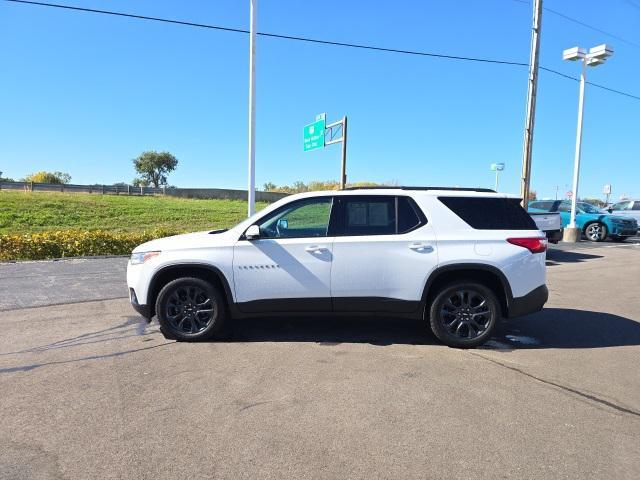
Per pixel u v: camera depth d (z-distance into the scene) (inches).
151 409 164.7
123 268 458.0
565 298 357.7
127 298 340.5
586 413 164.9
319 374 197.5
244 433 148.5
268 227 239.6
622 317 299.6
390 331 261.1
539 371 204.2
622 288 398.9
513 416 161.8
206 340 241.3
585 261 570.3
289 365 207.8
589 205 888.9
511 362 215.3
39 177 3235.7
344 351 227.3
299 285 233.3
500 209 241.3
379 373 199.3
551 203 869.2
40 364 209.0
